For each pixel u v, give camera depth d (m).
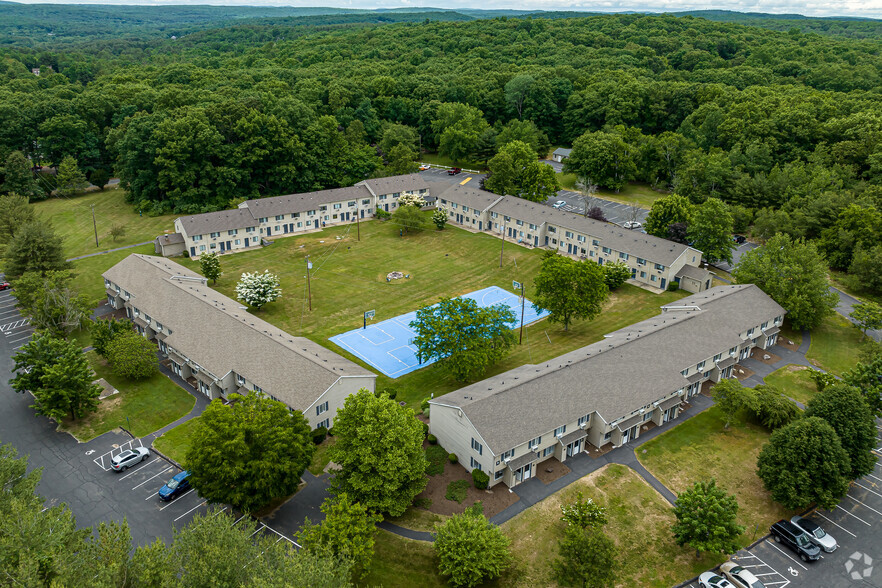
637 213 139.75
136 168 138.75
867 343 79.31
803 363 80.69
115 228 119.75
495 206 130.75
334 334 87.56
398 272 109.50
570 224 118.69
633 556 50.94
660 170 159.88
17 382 68.06
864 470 56.41
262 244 123.00
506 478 58.44
